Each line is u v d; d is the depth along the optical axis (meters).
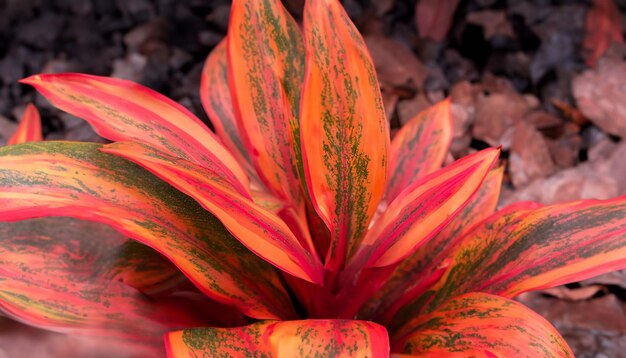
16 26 1.50
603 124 1.28
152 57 1.43
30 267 0.67
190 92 1.36
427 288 0.75
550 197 1.16
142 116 0.71
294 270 0.66
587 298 1.02
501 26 1.51
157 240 0.64
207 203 0.61
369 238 0.72
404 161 0.85
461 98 1.35
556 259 0.70
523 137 1.25
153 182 0.68
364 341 0.60
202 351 0.62
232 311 0.73
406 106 1.32
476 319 0.67
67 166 0.66
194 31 1.51
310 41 0.64
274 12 0.74
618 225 0.70
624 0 1.53
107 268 0.70
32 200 0.63
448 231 0.80
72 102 0.70
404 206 0.69
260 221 0.64
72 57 1.45
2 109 1.35
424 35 1.53
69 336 0.66
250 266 0.71
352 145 0.67
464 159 0.67
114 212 0.64
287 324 0.62
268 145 0.76
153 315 0.68
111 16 1.54
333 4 0.64
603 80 1.32
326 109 0.65
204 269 0.67
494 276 0.72
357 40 0.65
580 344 0.96
